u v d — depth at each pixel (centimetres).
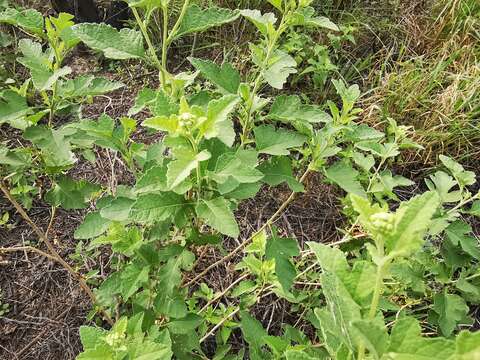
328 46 110
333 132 52
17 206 57
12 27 103
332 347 32
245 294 70
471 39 111
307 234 86
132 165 53
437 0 118
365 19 116
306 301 73
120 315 64
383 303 55
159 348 38
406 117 98
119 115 97
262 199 88
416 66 105
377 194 65
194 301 64
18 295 73
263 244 54
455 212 57
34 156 65
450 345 22
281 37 108
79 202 57
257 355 50
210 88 97
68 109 56
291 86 105
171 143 40
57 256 60
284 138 51
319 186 91
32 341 69
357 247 60
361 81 108
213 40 109
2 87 91
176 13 105
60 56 51
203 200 43
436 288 70
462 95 95
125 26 107
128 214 44
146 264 51
